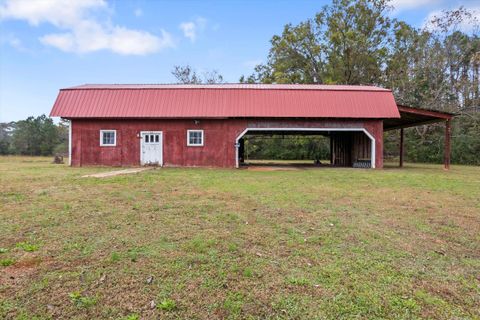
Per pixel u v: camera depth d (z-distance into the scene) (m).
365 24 32.91
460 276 3.34
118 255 3.68
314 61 34.25
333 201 7.16
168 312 2.58
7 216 5.40
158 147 17.05
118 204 6.48
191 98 17.25
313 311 2.62
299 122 17.05
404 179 11.85
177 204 6.57
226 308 2.65
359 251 3.97
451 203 7.13
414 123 19.70
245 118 16.97
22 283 3.00
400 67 31.72
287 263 3.56
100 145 17.02
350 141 21.03
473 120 26.22
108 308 2.61
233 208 6.25
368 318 2.54
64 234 4.46
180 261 3.55
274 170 15.75
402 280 3.20
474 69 28.52
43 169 14.94
